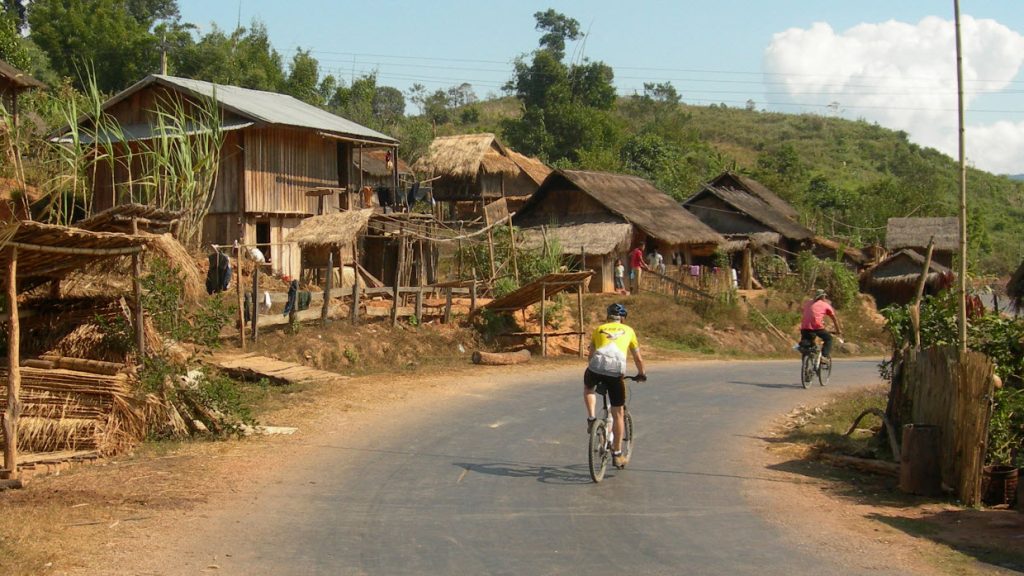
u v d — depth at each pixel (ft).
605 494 33.42
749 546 26.89
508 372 72.43
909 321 42.78
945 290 43.86
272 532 27.61
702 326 115.85
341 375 63.16
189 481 33.60
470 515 30.09
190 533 27.09
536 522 29.37
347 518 29.45
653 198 155.43
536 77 268.21
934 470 34.06
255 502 31.07
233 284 83.30
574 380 68.85
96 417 38.34
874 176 340.59
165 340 43.93
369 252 107.04
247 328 67.26
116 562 24.08
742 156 361.71
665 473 37.50
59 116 89.86
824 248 195.00
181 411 42.63
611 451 37.01
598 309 111.86
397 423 48.11
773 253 179.11
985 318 42.47
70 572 23.07
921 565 25.09
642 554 25.95
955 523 29.86
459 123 356.59
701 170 289.33
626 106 372.99
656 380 72.38
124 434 39.04
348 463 37.96
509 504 31.65
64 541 25.53
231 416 43.52
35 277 41.65
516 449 41.86
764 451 43.16
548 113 253.85
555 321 95.04
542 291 84.43
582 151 235.20
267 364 60.75
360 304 80.64
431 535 27.66
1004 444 37.60
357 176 135.44
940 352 34.88
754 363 93.09
